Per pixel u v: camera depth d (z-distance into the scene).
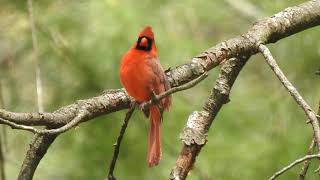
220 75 8.53
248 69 13.97
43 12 12.62
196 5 14.06
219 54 8.29
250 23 14.89
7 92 12.77
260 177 11.23
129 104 8.01
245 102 12.41
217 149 11.55
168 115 11.82
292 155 11.16
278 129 11.55
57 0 12.70
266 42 8.63
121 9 12.18
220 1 14.89
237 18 15.21
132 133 11.48
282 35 8.88
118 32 11.99
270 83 13.51
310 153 7.65
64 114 7.46
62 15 12.44
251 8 15.01
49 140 7.56
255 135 11.91
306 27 9.05
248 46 8.42
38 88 10.98
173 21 13.71
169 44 12.52
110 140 11.46
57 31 12.38
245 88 13.32
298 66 11.96
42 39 12.40
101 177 11.39
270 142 11.51
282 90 12.05
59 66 12.12
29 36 12.60
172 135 11.70
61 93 11.96
